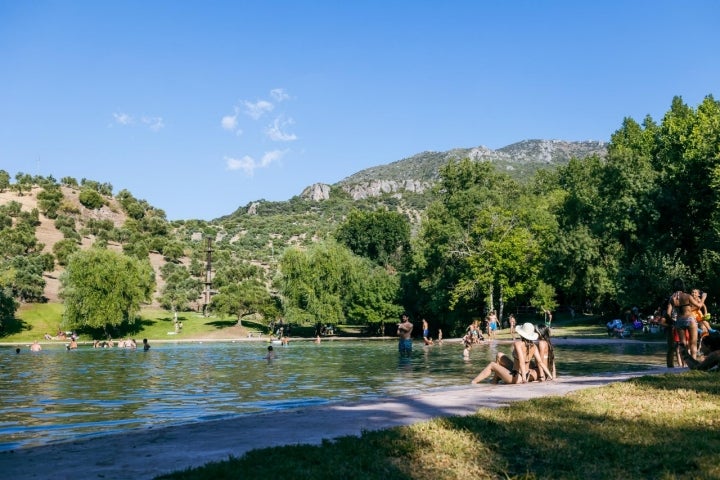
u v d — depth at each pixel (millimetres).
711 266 43656
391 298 78000
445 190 95438
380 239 120312
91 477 6520
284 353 41375
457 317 70000
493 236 66562
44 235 151000
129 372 26344
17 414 13406
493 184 86562
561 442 7469
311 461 6676
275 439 8398
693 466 6375
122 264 78188
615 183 61031
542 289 66938
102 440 8742
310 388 18297
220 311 85562
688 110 70812
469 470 6465
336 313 76188
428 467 6562
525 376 15250
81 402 15594
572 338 45750
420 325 80750
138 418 12648
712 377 12891
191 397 16500
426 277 75562
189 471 6316
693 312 17078
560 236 65312
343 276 78562
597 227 62219
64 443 8578
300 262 76250
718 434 7668
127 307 77125
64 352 48156
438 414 10258
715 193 45750
